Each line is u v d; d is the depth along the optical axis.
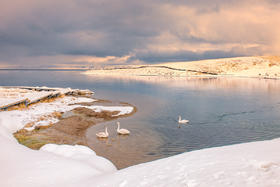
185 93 66.81
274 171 6.14
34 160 11.26
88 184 8.52
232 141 21.92
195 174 7.17
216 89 77.50
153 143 21.58
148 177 7.81
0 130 19.03
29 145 18.23
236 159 7.92
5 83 114.44
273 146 9.01
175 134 24.59
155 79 146.88
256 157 7.72
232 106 42.91
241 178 6.12
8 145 12.95
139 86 93.38
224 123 29.41
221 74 198.25
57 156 12.75
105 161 13.62
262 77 145.75
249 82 109.31
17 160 10.95
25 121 26.91
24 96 45.09
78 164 11.49
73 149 15.20
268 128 26.53
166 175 7.66
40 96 45.16
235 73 191.88
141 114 35.94
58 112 34.44
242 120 30.98
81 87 90.81
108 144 21.28
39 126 25.77
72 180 9.30
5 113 28.72
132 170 9.29
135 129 26.83
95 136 23.95
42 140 20.36
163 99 54.50
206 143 21.45
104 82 120.00
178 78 158.50
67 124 28.50
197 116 34.28
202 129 26.58
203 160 8.63
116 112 36.72
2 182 8.62
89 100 51.50
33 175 9.43
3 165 10.10
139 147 20.45
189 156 9.72
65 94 60.09
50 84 108.12
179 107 42.81
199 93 66.50
